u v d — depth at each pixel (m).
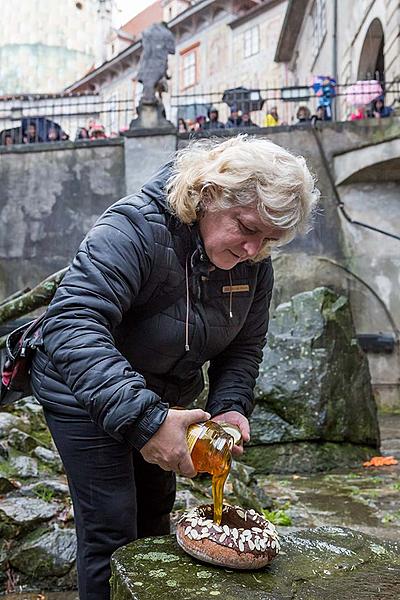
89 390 1.65
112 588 1.69
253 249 1.81
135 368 2.03
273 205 1.71
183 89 29.23
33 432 4.52
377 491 5.35
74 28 43.09
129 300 1.82
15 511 3.38
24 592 3.19
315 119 14.84
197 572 1.65
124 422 1.62
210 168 1.76
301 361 6.57
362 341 13.03
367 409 6.76
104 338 1.71
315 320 6.78
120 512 1.93
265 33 26.41
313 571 1.72
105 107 31.52
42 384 1.95
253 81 26.83
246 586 1.59
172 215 1.88
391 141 12.81
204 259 1.88
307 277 13.37
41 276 14.45
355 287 13.39
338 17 19.22
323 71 20.77
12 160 14.75
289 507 4.82
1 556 3.25
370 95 14.21
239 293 2.02
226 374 2.28
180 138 14.27
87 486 1.92
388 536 4.06
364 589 1.61
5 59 42.28
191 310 1.95
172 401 2.19
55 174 14.62
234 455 1.86
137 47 29.58
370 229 13.38
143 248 1.83
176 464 1.65
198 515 1.79
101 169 14.50
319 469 6.22
